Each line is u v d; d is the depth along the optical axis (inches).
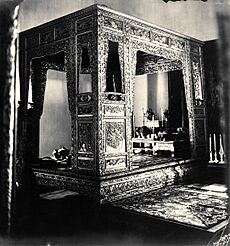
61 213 226.1
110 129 255.0
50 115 425.4
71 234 193.0
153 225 201.9
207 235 176.1
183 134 379.9
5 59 82.1
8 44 82.0
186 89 353.4
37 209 227.6
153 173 293.6
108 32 257.0
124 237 194.5
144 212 219.0
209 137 382.3
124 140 267.1
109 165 252.4
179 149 366.0
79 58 265.4
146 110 451.5
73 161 266.5
